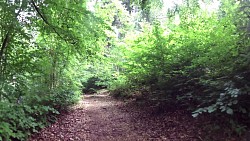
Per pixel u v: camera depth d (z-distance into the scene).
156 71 7.23
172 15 6.83
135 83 9.53
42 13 5.28
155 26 7.46
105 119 7.89
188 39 6.54
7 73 4.83
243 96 4.70
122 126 6.81
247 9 4.81
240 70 4.85
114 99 12.73
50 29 5.54
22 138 4.97
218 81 5.00
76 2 5.64
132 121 7.15
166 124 6.16
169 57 6.86
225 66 5.18
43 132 6.07
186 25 7.05
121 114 8.34
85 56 6.41
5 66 4.85
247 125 4.74
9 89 4.62
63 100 8.42
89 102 12.41
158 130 5.91
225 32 5.45
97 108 10.09
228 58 5.22
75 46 5.88
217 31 5.77
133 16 17.77
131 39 8.83
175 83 6.76
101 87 19.30
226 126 4.93
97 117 8.30
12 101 4.96
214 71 5.59
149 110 7.89
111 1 14.17
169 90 6.97
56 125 6.91
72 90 9.65
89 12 5.69
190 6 6.65
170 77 6.80
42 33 5.72
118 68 15.47
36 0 5.00
